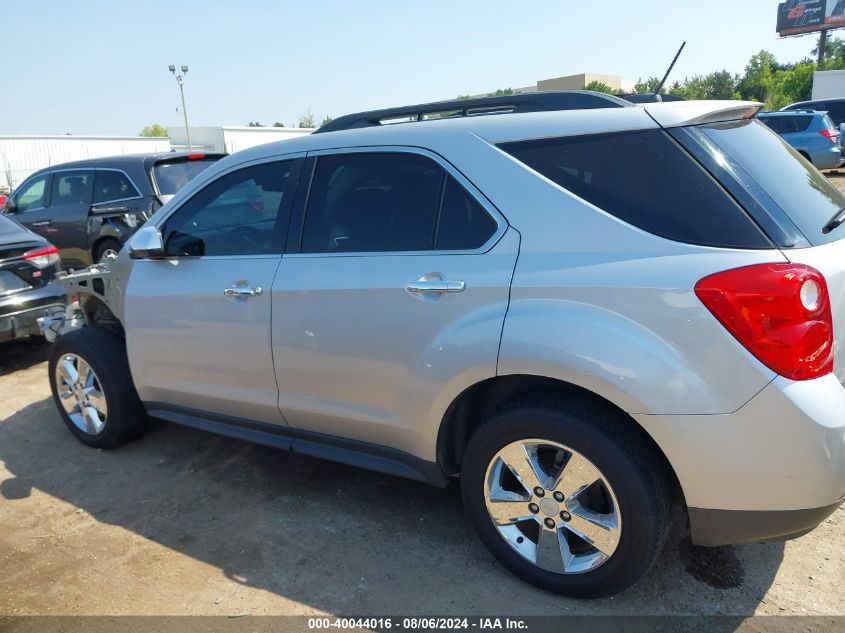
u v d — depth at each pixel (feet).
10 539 10.36
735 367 6.75
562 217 7.86
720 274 6.81
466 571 9.04
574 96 9.10
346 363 9.32
